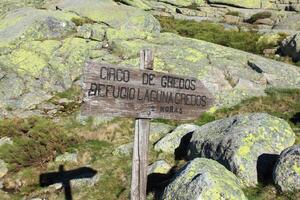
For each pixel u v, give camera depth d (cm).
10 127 2281
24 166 1970
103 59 3086
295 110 2356
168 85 1038
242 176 1464
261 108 2422
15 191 1817
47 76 3072
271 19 4847
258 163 1502
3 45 3256
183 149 1909
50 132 2186
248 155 1502
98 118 2416
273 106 2438
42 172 1916
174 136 1953
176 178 1341
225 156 1538
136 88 990
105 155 2027
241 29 4369
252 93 2589
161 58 2923
